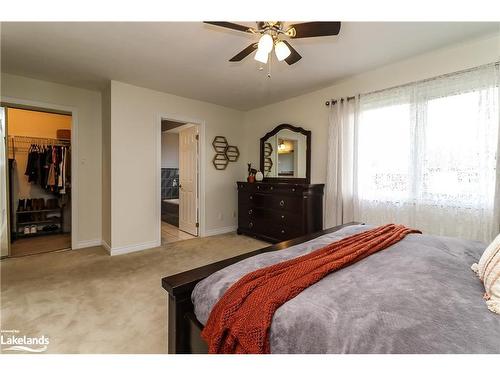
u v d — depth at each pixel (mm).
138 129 3598
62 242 3975
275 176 4379
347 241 1532
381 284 1006
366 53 2572
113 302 2107
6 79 3094
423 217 2625
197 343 1113
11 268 2863
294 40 2307
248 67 2939
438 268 1154
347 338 745
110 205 3402
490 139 2244
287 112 4211
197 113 4293
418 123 2643
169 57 2689
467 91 2357
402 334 719
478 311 821
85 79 3307
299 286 979
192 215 4641
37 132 4488
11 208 4109
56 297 2182
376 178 2998
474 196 2330
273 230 3895
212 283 1138
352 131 3258
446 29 2127
